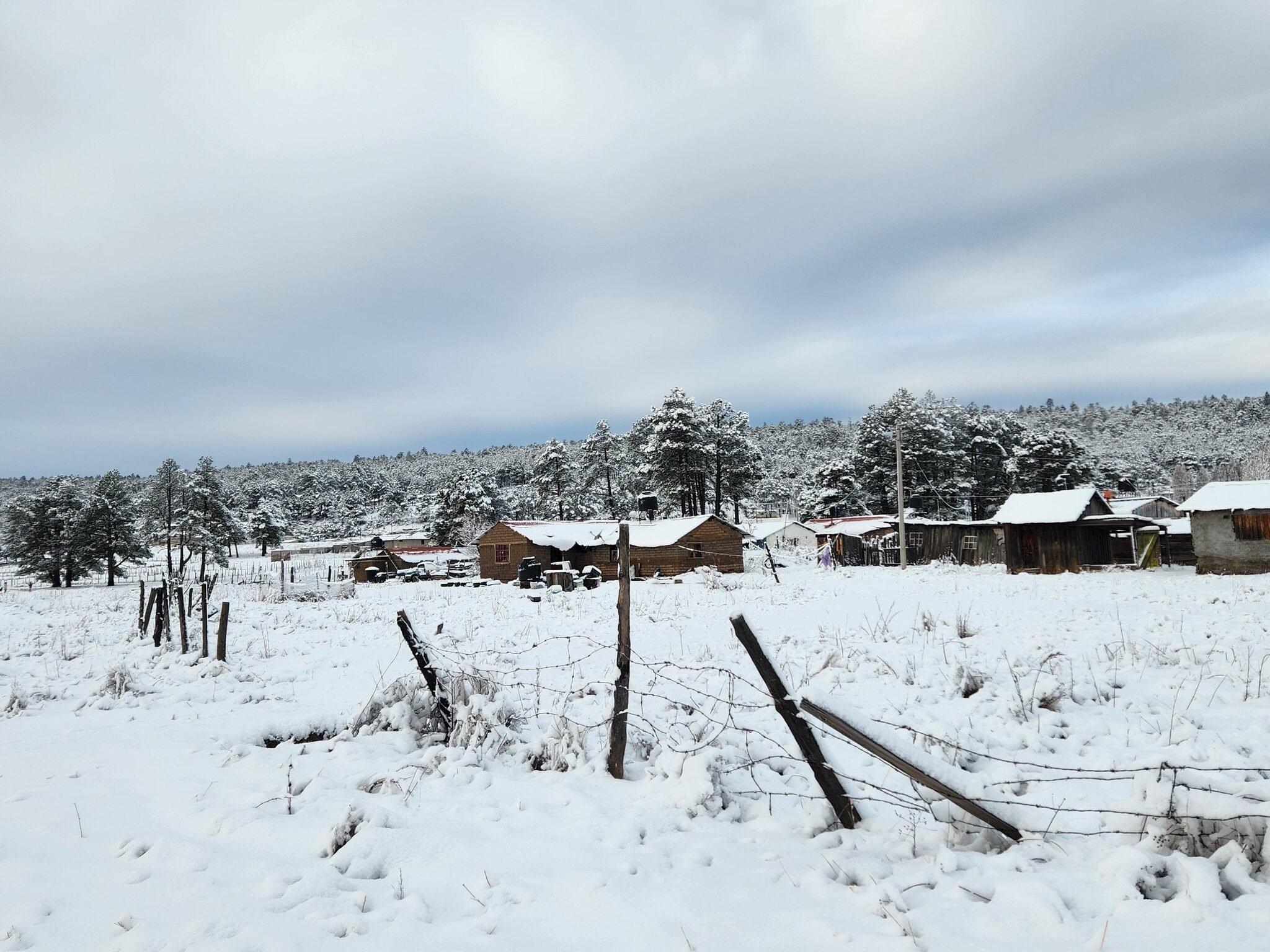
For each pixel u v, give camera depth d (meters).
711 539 45.88
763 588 29.30
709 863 4.39
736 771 5.98
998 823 4.28
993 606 17.73
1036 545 33.94
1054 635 12.23
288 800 5.51
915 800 5.22
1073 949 3.20
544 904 3.90
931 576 33.50
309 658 14.18
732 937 3.49
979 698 8.12
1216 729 6.67
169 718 9.09
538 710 7.81
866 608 18.75
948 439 77.75
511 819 5.21
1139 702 7.60
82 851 4.81
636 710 7.67
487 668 7.93
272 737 7.79
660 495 75.81
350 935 3.63
